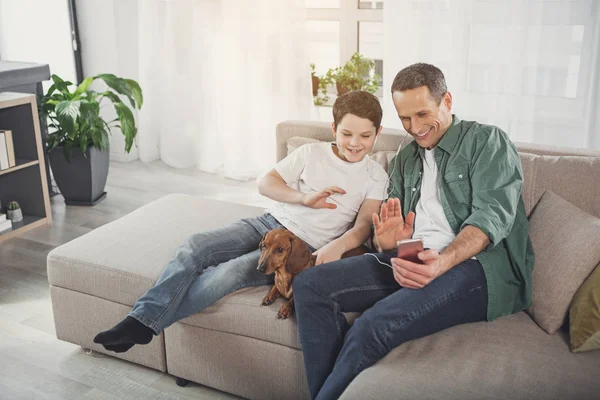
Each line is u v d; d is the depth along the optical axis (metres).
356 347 1.51
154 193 3.73
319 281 1.63
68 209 3.48
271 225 1.98
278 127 2.34
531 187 1.88
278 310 1.74
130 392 1.95
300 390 1.76
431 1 3.30
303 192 1.94
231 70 3.87
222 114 3.99
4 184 3.29
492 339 1.54
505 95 3.30
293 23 3.68
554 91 3.21
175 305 1.80
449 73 3.38
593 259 1.57
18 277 2.70
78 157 3.41
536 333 1.58
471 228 1.60
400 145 1.93
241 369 1.83
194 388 1.97
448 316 1.57
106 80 3.51
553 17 3.10
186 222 2.23
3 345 2.19
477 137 1.75
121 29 4.12
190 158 4.22
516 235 1.69
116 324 1.89
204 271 1.88
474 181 1.70
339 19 4.04
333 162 1.92
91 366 2.08
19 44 3.97
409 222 1.71
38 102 3.45
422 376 1.42
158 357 1.98
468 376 1.41
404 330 1.52
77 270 2.00
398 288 1.69
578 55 3.11
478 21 3.23
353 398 1.38
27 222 3.22
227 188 3.84
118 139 4.27
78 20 4.15
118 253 2.02
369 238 1.94
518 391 1.36
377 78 3.96
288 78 3.79
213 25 3.88
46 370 2.05
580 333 1.48
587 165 1.82
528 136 3.32
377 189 1.89
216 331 1.84
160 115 4.21
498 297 1.60
